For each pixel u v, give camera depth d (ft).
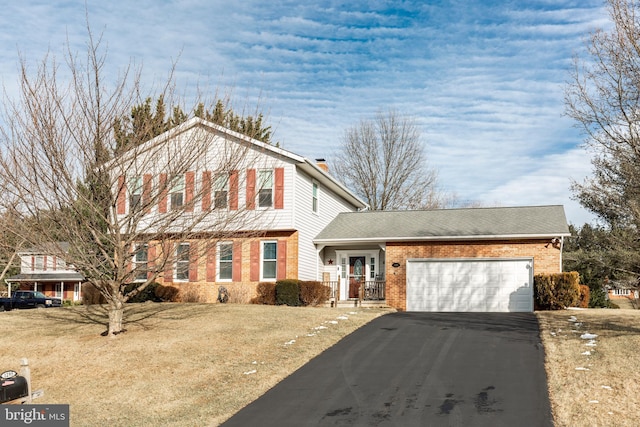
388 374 44.37
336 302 88.53
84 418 37.88
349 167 160.15
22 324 66.80
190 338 55.77
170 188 55.01
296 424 35.12
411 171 158.81
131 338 56.24
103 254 54.80
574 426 32.32
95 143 52.42
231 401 39.83
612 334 53.01
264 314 67.87
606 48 58.59
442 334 57.93
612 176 94.38
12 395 36.88
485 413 35.35
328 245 96.07
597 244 109.09
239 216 64.90
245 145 59.26
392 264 89.10
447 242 86.94
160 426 36.04
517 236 82.99
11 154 50.11
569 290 76.38
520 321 64.95
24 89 50.24
